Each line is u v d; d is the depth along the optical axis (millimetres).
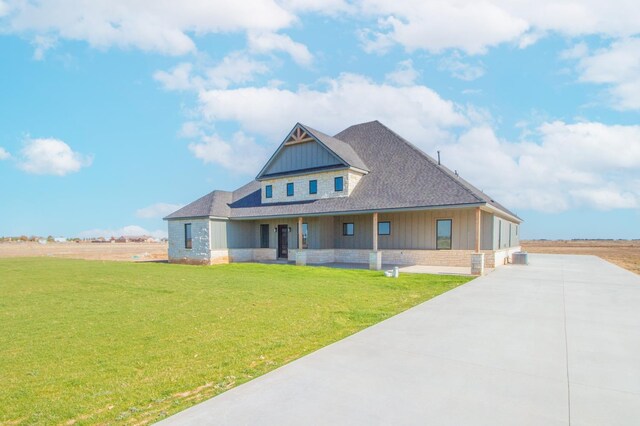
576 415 3318
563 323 6836
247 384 4105
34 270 19188
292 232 23891
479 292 10531
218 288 12383
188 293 11367
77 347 5953
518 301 9109
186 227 24797
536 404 3545
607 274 15242
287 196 24188
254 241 26281
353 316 7906
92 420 3486
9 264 23625
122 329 7078
